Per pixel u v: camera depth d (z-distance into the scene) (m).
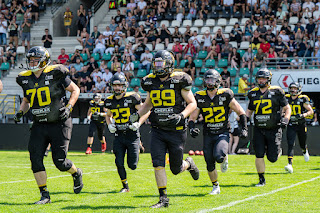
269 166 20.05
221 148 11.42
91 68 35.12
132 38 37.62
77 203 10.41
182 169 10.97
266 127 13.52
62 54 37.53
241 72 32.66
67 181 14.66
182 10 39.38
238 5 37.56
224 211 9.14
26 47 41.09
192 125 11.91
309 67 31.95
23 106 10.46
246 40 35.06
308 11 35.69
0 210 9.43
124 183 12.53
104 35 38.31
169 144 9.92
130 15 39.53
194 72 33.47
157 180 9.79
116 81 12.98
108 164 20.84
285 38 33.53
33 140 10.21
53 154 10.30
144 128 29.25
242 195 11.49
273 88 13.60
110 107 13.20
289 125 18.48
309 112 18.88
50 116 10.11
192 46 34.94
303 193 11.81
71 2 44.81
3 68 39.50
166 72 9.73
